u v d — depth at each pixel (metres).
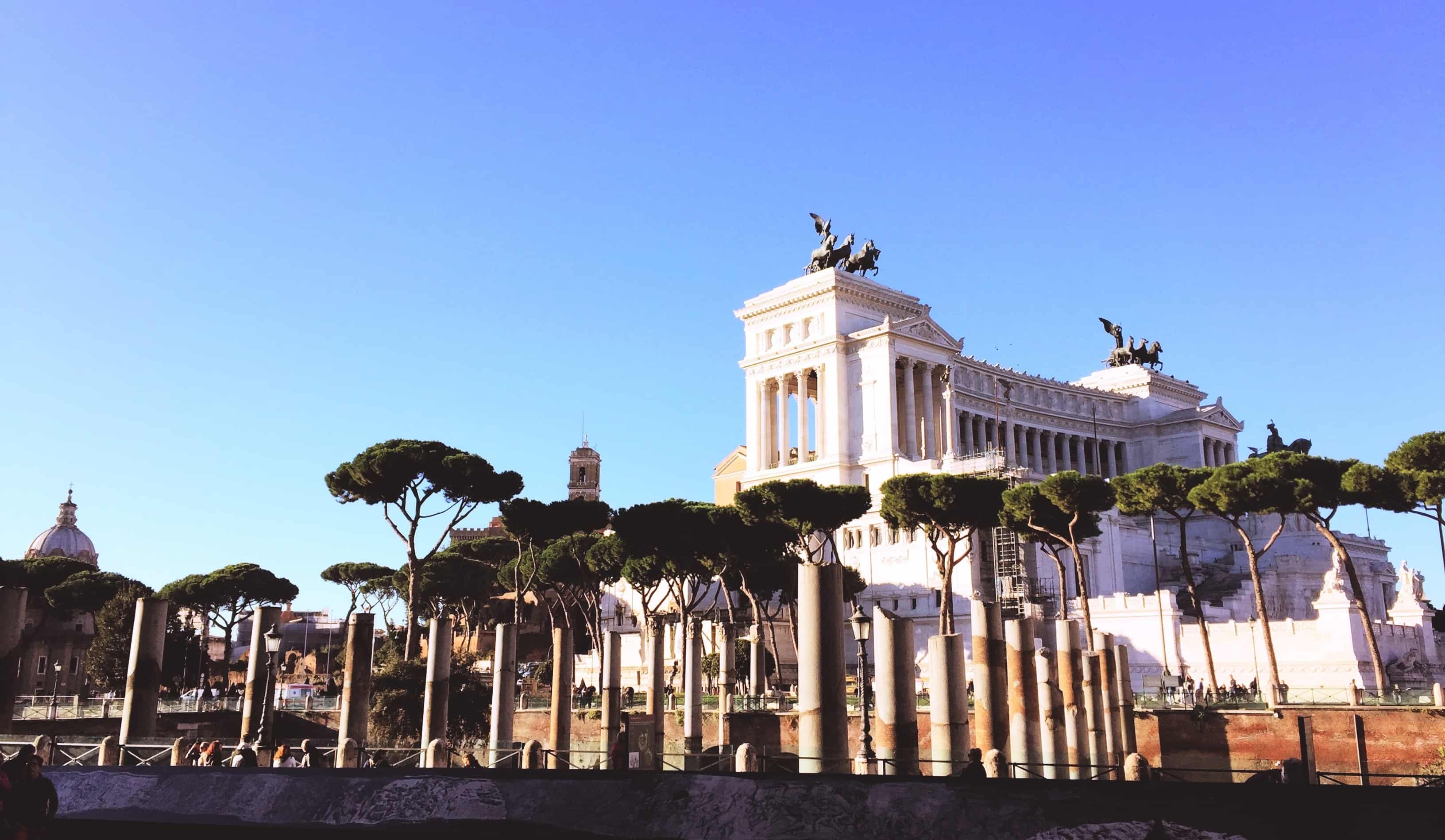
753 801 12.85
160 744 42.59
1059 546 102.06
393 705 68.25
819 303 155.25
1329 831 10.41
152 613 48.22
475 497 83.88
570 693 57.19
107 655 99.56
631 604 133.88
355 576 139.12
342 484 82.12
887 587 118.88
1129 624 94.50
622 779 13.99
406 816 14.23
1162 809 11.12
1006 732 41.56
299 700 87.69
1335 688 72.62
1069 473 84.44
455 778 14.78
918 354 152.50
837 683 26.84
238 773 16.11
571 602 116.62
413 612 80.06
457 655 85.81
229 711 80.44
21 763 16.91
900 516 90.19
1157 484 83.88
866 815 12.16
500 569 116.69
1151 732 66.62
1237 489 77.81
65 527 178.25
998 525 91.56
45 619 121.44
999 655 42.22
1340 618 83.62
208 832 14.99
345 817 14.55
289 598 129.25
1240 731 64.69
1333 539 78.69
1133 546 130.50
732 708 74.94
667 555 92.81
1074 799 11.57
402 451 79.75
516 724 82.38
